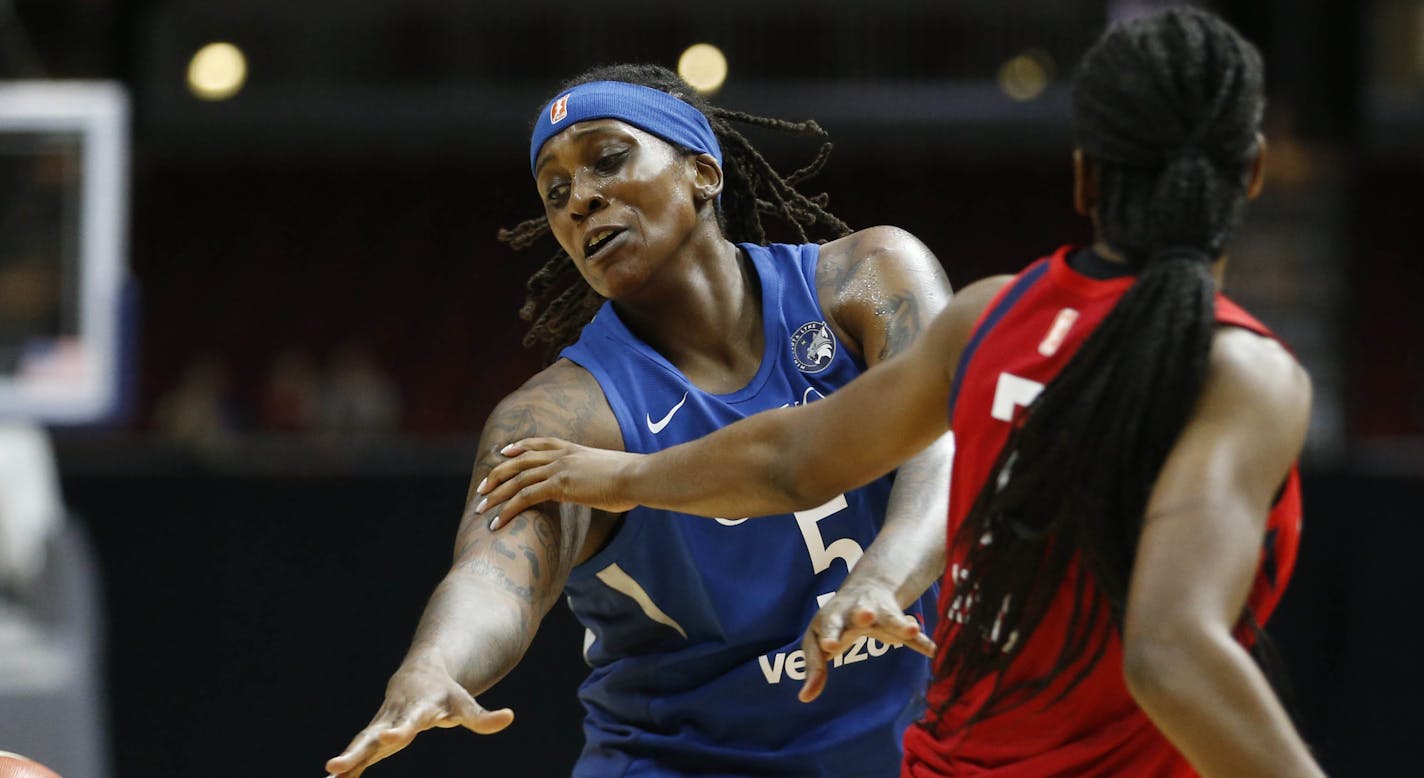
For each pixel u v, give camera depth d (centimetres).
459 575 671
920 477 670
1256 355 483
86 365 2934
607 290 747
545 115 757
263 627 1953
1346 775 1930
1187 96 500
